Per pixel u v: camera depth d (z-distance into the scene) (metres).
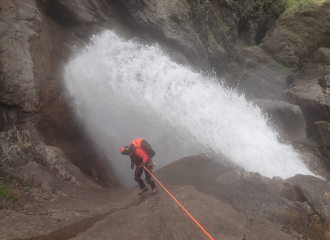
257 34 25.12
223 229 3.84
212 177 5.80
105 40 12.01
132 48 13.27
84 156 8.84
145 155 5.23
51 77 8.45
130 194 5.99
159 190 5.61
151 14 14.04
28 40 7.59
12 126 6.61
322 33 18.38
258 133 11.41
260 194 4.82
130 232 3.73
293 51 19.14
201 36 18.14
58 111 8.38
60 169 6.88
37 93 7.56
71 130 8.81
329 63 16.11
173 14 15.01
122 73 12.05
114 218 4.19
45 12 9.68
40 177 5.87
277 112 12.89
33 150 6.65
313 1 19.16
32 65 7.48
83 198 5.77
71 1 10.25
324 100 12.18
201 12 17.94
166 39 14.62
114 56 12.25
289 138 12.41
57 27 10.27
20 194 4.82
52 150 7.12
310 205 4.39
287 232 3.84
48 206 4.74
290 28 19.39
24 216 4.07
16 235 3.51
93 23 11.66
